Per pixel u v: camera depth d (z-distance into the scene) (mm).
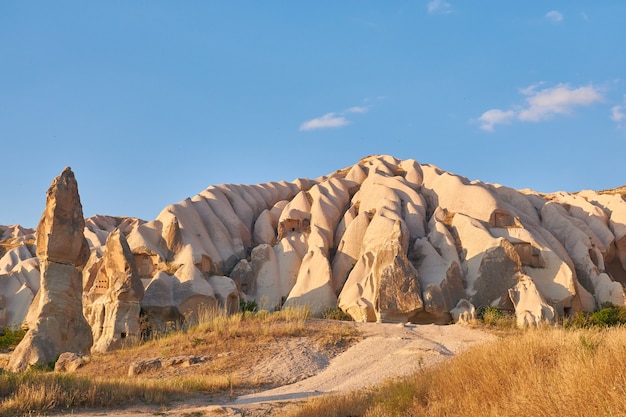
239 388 21484
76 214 31469
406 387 14234
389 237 43844
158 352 27672
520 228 46312
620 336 13055
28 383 17328
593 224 53094
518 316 36781
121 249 37562
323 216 53156
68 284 30969
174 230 46938
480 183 55531
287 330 29734
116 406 17266
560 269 43562
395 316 40719
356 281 44438
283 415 15094
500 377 12812
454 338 29812
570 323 36094
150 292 41156
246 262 49344
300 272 47312
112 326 35875
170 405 17812
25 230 79375
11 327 47438
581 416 9797
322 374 24297
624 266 51656
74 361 27141
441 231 46906
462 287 42812
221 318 32344
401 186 54531
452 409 12258
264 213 56844
